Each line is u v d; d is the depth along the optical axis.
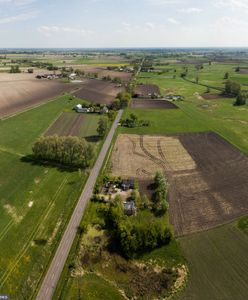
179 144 104.06
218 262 51.50
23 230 58.62
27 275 48.25
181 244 55.50
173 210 65.62
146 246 53.78
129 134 113.69
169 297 45.19
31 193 71.50
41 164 86.50
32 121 127.50
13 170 82.69
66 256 52.12
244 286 46.91
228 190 73.94
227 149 99.56
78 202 67.62
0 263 50.50
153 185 75.31
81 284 46.91
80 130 117.31
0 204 67.00
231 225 60.97
